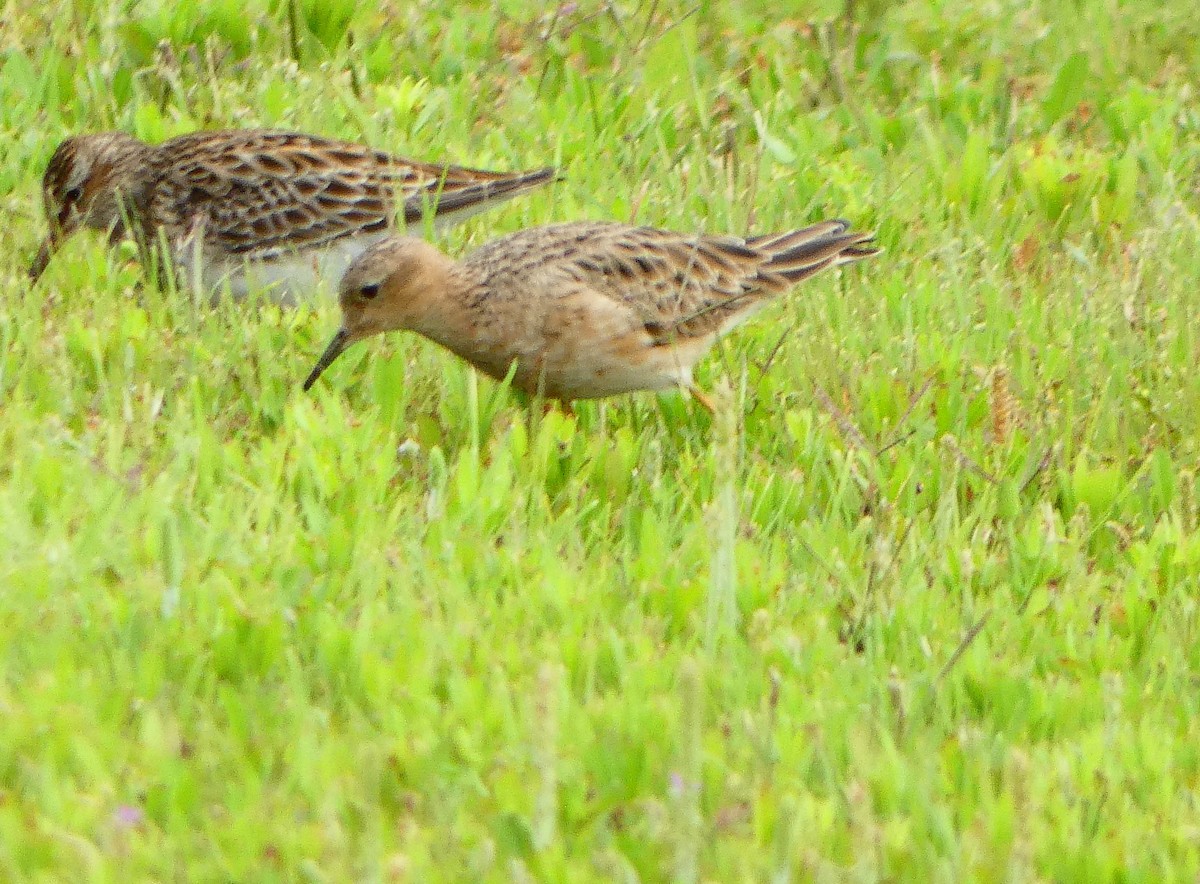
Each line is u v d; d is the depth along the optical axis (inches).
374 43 690.2
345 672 345.1
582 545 411.8
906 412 472.4
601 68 726.5
